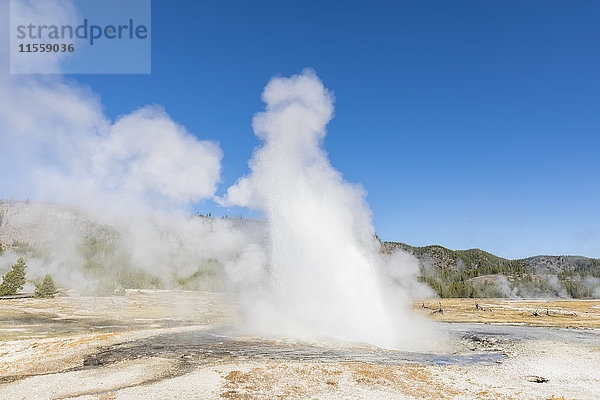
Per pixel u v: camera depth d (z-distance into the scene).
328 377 30.50
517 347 48.72
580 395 26.95
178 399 24.06
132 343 46.06
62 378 29.05
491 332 63.50
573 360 40.41
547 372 34.69
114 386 27.03
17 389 26.08
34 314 81.06
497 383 30.27
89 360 36.25
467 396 26.36
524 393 27.30
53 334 54.50
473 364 38.03
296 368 33.16
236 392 25.77
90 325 66.94
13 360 35.31
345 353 41.84
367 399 25.25
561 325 73.62
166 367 33.00
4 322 67.75
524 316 91.44
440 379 31.05
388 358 39.84
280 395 25.48
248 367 33.09
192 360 36.16
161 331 56.59
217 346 44.41
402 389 27.78
